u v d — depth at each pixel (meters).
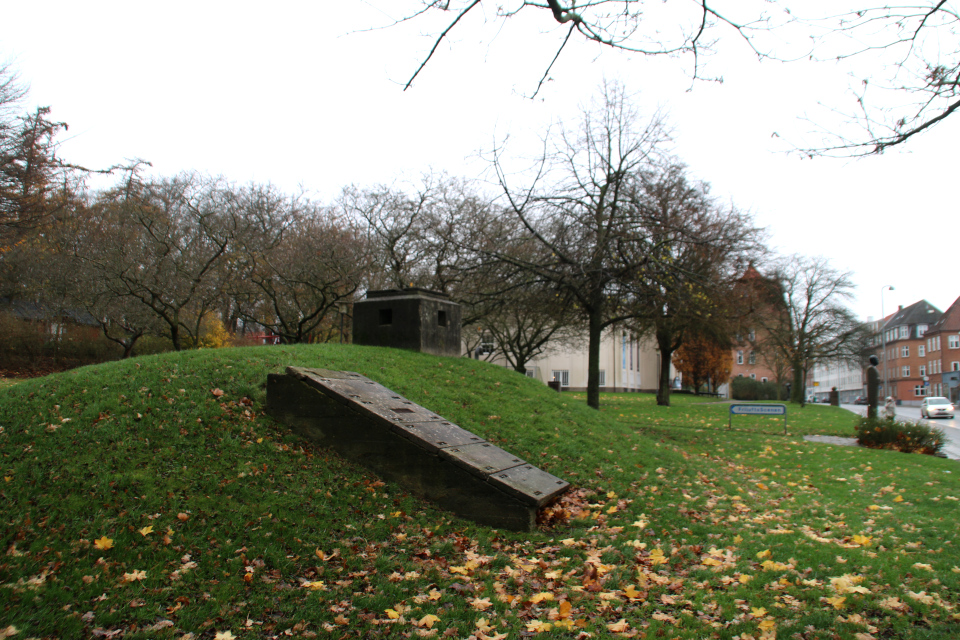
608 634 3.96
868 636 3.82
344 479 6.54
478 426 9.07
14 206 19.14
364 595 4.47
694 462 10.31
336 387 7.47
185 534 5.08
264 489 6.03
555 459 8.55
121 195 29.03
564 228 17.06
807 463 11.71
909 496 8.23
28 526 4.95
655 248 16.58
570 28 4.99
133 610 4.03
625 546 5.77
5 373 22.59
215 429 7.04
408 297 12.41
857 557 5.34
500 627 4.06
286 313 26.94
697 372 52.53
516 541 5.90
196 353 9.55
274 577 4.64
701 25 4.91
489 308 18.44
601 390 48.16
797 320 45.91
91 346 26.72
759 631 3.94
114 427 6.75
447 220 24.25
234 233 24.72
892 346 94.50
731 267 23.56
